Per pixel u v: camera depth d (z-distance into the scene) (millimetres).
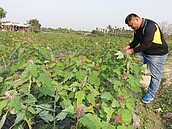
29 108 1604
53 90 1962
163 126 4199
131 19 4211
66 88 2035
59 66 2658
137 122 3787
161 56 4523
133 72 2920
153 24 4203
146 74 6309
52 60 2764
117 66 2822
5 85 1926
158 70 4656
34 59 2301
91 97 1869
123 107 1934
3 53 3393
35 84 2207
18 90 1769
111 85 2691
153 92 4848
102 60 3242
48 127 2352
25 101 1618
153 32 4129
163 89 6266
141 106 4777
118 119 1765
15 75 2090
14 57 3365
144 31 4176
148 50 4496
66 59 3029
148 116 4449
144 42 4121
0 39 12766
